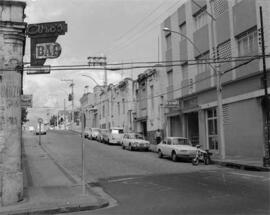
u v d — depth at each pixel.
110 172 20.98
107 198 13.83
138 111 49.28
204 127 32.09
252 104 25.30
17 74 13.40
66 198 13.55
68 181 17.98
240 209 10.54
